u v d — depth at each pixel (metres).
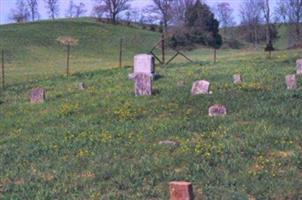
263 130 15.47
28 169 13.69
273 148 13.80
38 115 21.14
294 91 20.55
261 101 19.36
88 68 50.22
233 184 11.39
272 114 17.38
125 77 29.84
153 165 12.98
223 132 15.61
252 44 100.38
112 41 90.88
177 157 13.41
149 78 22.91
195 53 75.88
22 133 18.17
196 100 20.39
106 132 16.73
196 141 14.80
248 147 13.84
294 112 17.33
